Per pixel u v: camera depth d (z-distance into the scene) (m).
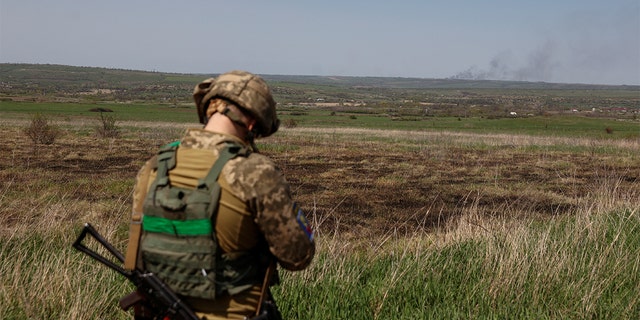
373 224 9.79
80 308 3.85
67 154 19.94
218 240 2.01
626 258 5.24
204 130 2.13
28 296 4.05
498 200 12.76
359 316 4.18
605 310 4.42
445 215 10.80
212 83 2.18
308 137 35.50
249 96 2.11
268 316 2.20
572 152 26.80
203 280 2.01
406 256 5.69
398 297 4.54
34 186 12.41
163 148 2.17
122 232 7.49
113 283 4.47
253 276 2.11
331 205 11.59
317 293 4.39
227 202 1.99
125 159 19.08
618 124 104.94
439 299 4.57
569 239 6.07
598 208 8.02
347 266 5.14
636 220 7.17
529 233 6.44
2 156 18.53
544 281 4.74
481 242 6.09
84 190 12.23
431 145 29.30
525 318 4.25
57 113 82.81
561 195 13.37
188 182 2.03
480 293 4.63
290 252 2.05
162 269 2.05
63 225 7.41
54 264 4.66
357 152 24.20
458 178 16.34
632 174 18.38
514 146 30.03
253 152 2.18
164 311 2.11
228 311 2.07
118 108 122.75
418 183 15.09
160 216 2.02
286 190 2.05
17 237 5.90
